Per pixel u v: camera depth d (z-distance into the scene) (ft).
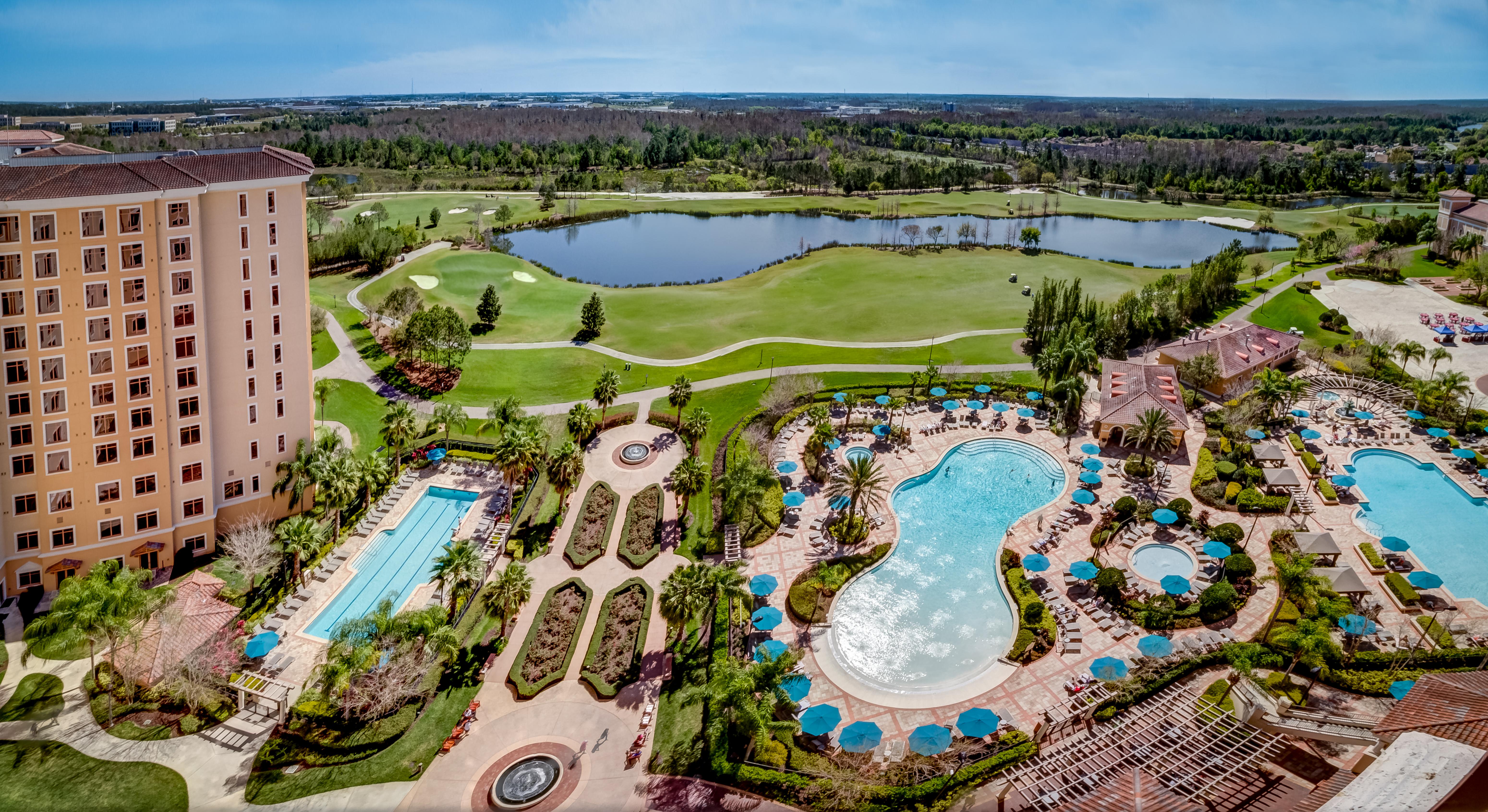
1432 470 326.85
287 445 287.28
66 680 217.56
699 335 485.56
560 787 188.55
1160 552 273.95
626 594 256.11
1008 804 176.35
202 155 266.36
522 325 495.41
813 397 387.96
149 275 242.78
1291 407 377.50
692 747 198.08
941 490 317.83
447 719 208.64
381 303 486.79
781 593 255.09
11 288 224.94
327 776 191.52
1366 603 244.01
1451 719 151.02
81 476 244.63
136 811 180.86
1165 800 156.35
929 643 235.40
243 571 254.06
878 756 194.49
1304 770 175.73
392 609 224.74
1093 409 384.06
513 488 312.91
